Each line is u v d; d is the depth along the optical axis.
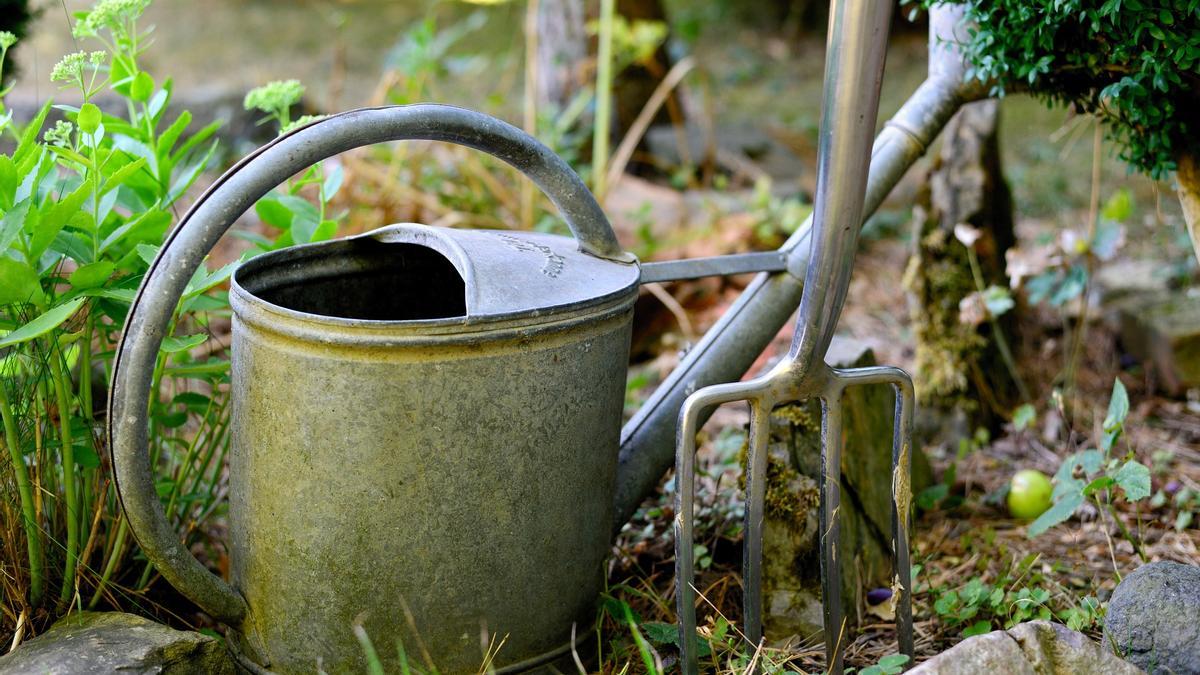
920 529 1.90
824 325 1.53
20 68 2.05
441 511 1.51
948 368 2.08
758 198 2.86
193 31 5.80
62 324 1.61
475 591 1.53
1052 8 1.58
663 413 1.68
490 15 5.75
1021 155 3.63
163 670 1.53
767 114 4.51
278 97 1.71
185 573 1.54
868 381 1.58
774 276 1.72
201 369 1.66
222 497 1.84
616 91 3.46
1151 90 1.61
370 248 1.65
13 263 1.51
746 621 1.58
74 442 1.63
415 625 1.53
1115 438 1.75
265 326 1.50
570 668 1.60
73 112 1.66
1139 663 1.55
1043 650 1.51
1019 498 1.91
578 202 1.60
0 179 1.53
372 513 1.51
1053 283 2.13
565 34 3.42
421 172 2.66
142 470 1.50
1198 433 2.06
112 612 1.60
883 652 1.69
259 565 1.55
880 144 1.76
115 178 1.58
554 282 1.54
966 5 1.69
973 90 1.76
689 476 1.54
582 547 1.58
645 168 3.52
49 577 1.64
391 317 1.68
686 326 2.33
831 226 1.50
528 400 1.51
